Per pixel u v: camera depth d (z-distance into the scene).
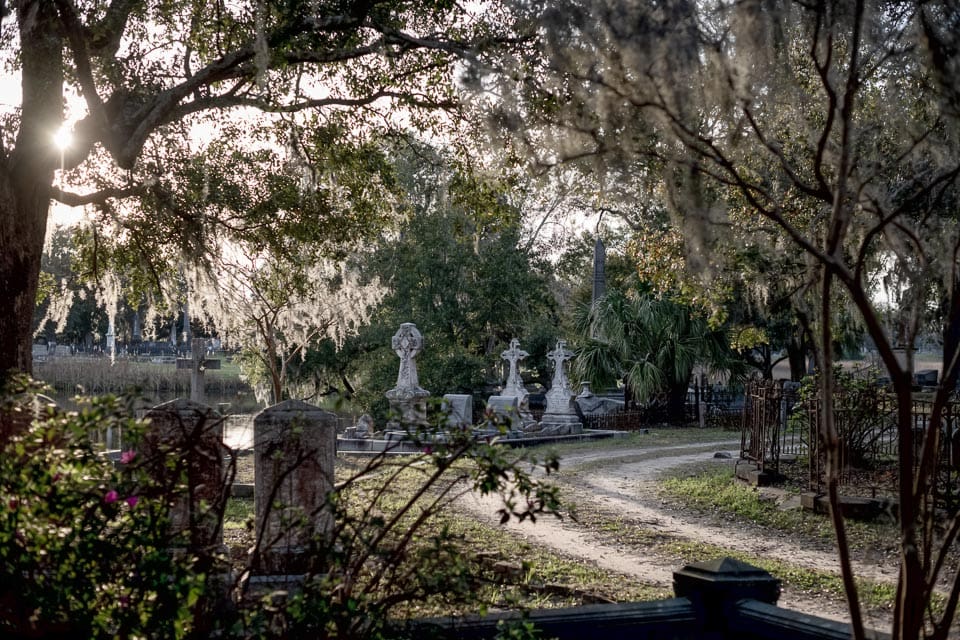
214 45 10.88
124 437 3.79
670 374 29.42
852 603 3.19
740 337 17.44
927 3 3.57
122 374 38.75
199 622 3.81
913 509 3.21
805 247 3.17
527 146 4.36
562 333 35.12
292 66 10.35
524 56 6.64
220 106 10.02
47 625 3.39
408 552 4.64
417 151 12.98
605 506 12.45
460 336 34.16
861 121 4.50
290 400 6.68
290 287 14.19
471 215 12.38
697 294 12.28
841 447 12.71
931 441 3.24
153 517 3.61
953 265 3.56
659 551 9.52
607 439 24.34
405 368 21.45
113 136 8.56
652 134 3.84
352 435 21.28
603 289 32.81
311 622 3.71
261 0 8.52
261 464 6.56
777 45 3.64
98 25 8.82
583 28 3.67
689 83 3.49
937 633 3.30
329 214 12.23
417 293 32.59
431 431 4.04
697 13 3.60
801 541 10.12
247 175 12.02
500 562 7.75
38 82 8.15
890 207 3.82
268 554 6.12
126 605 3.44
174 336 67.25
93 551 3.52
